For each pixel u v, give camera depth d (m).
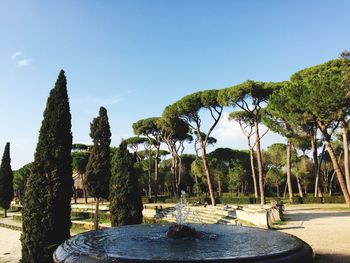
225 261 4.66
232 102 29.89
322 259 8.89
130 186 14.62
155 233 7.55
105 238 6.88
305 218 19.36
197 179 55.59
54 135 10.98
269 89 28.61
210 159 48.34
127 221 14.33
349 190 28.58
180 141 44.44
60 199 10.62
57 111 11.22
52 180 10.60
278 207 20.08
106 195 21.53
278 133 30.83
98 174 21.52
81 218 30.23
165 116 34.72
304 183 49.44
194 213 24.42
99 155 21.81
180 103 32.84
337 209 24.94
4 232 26.25
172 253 5.20
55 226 10.37
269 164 52.62
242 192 54.28
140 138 51.84
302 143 43.12
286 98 23.33
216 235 7.17
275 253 5.03
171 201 43.62
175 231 6.82
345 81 19.09
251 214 16.69
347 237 12.30
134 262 4.70
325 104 20.58
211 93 31.33
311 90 21.30
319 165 38.28
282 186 55.69
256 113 31.27
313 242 11.50
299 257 5.15
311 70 27.25
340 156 44.84
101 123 22.23
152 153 56.75
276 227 15.48
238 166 49.72
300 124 23.64
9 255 16.16
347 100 20.28
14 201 68.31
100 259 4.93
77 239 6.65
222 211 22.62
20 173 58.44
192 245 6.02
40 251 10.13
